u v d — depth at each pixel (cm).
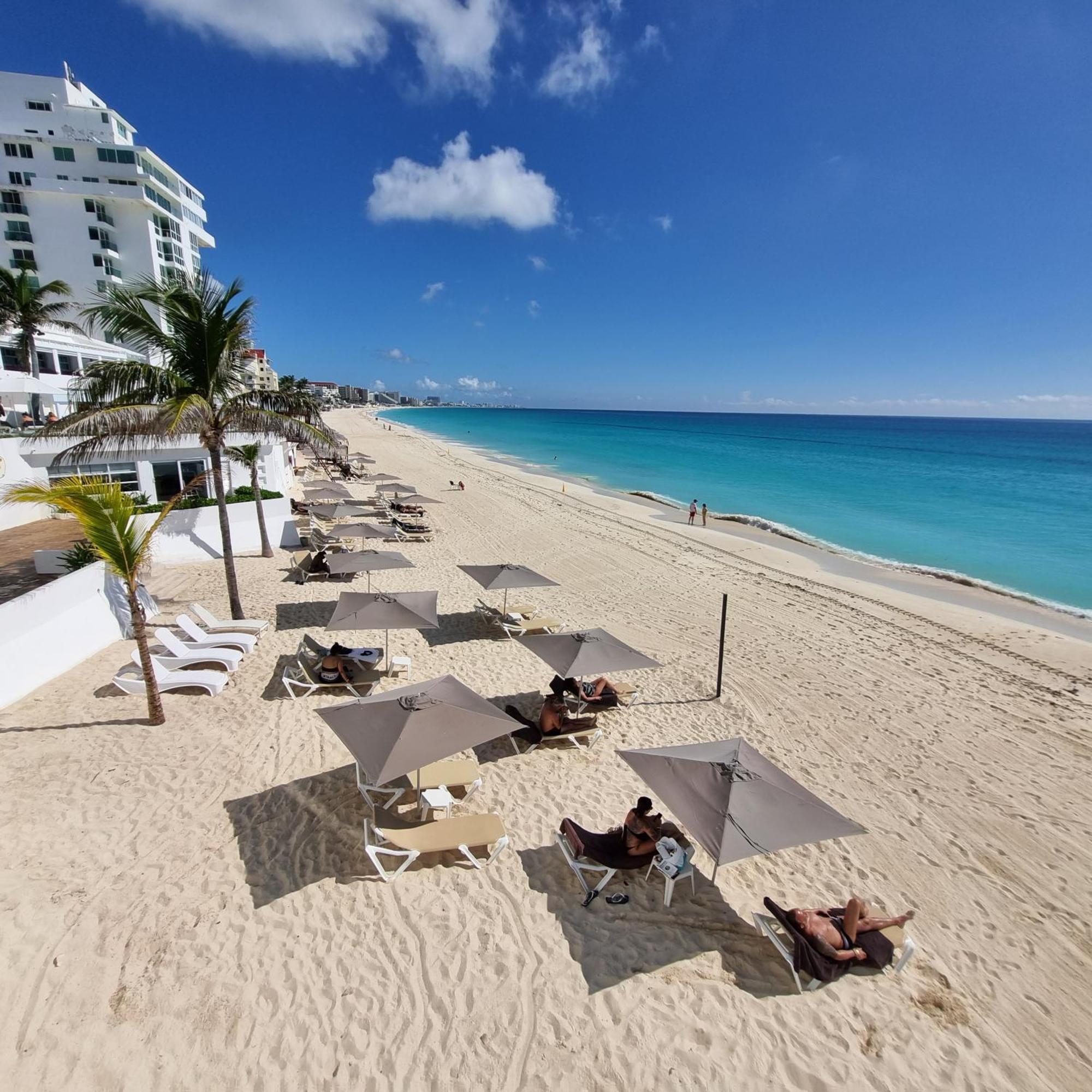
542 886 612
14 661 905
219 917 551
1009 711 1073
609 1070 443
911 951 543
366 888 595
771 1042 471
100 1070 422
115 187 5003
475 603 1504
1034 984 543
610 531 2459
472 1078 432
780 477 4831
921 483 4594
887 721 1021
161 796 709
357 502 2773
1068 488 4378
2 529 1631
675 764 616
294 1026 460
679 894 614
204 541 1728
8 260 4891
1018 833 751
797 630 1434
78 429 1012
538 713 965
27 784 716
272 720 888
